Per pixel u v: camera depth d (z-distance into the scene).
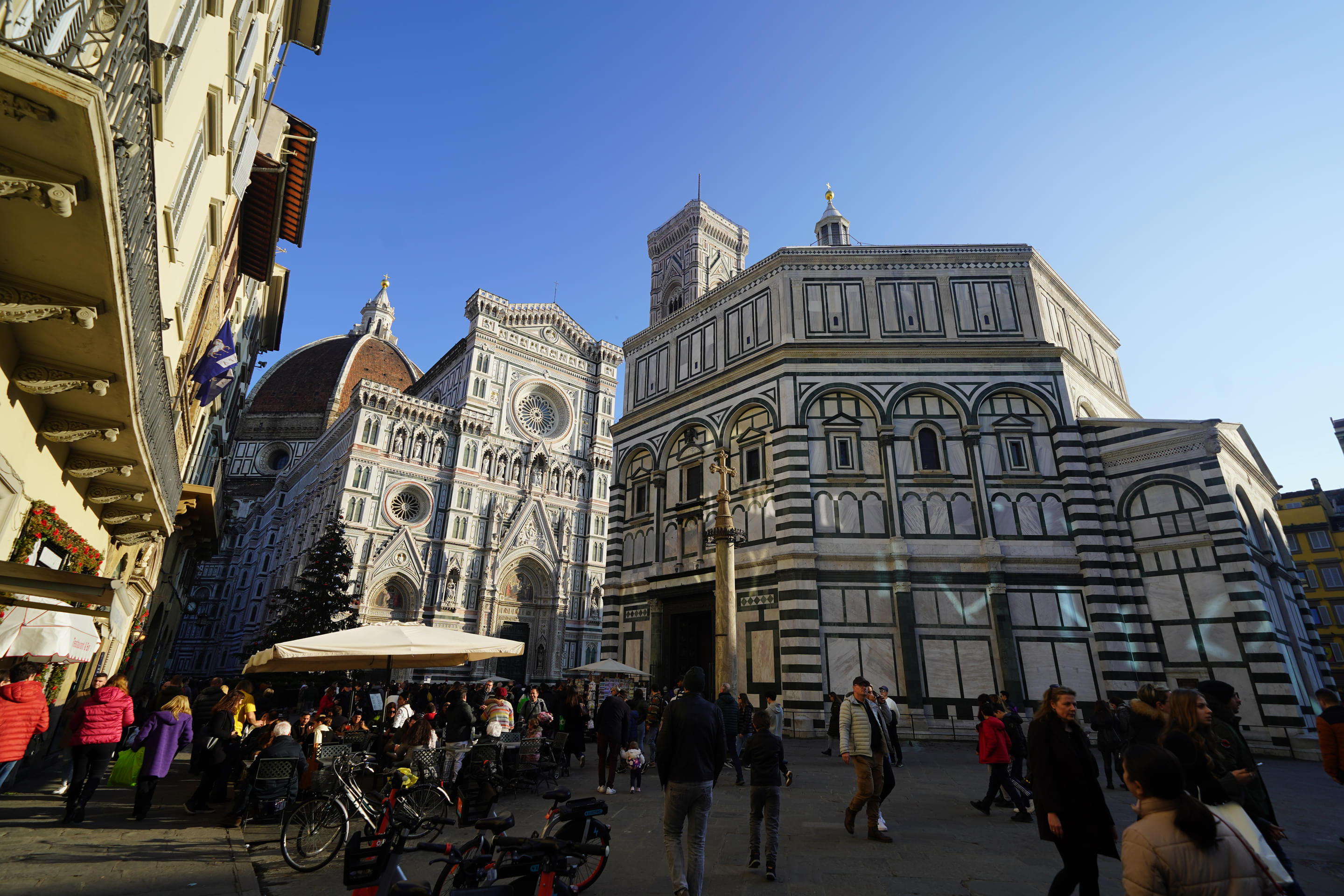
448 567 64.62
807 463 26.69
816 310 29.48
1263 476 30.56
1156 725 8.14
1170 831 3.86
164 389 11.80
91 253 6.86
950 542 25.31
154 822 11.60
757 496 27.66
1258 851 4.78
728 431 29.80
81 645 12.17
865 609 24.62
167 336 12.89
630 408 36.47
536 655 68.81
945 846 9.72
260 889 8.22
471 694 28.52
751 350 30.83
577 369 84.12
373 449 63.72
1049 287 30.94
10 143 5.61
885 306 29.33
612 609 32.53
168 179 10.10
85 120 5.32
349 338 128.75
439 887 6.18
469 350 75.25
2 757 9.27
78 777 11.04
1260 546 26.73
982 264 29.78
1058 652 23.77
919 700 23.08
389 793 10.28
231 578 93.44
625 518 33.91
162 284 11.53
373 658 17.47
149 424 11.38
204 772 12.84
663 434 33.00
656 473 32.41
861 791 10.24
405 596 62.38
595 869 8.20
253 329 33.84
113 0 5.72
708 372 32.59
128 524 15.32
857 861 8.99
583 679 30.33
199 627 90.38
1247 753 7.07
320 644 14.30
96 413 10.41
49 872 8.35
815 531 25.75
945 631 24.11
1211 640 22.92
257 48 16.08
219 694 17.11
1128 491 25.61
